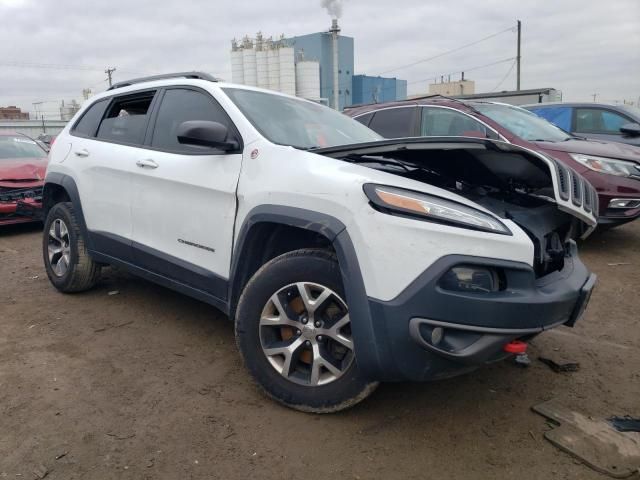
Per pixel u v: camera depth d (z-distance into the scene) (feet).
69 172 14.38
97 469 7.67
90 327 12.85
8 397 9.56
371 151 9.34
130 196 12.35
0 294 15.51
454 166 10.24
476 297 7.47
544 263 8.73
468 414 9.18
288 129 11.00
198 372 10.59
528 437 8.52
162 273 11.82
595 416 9.11
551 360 11.17
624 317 13.78
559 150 19.62
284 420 8.91
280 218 8.77
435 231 7.54
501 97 46.26
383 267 7.64
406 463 7.86
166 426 8.73
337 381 8.68
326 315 8.75
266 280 9.10
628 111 28.30
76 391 9.80
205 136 9.80
